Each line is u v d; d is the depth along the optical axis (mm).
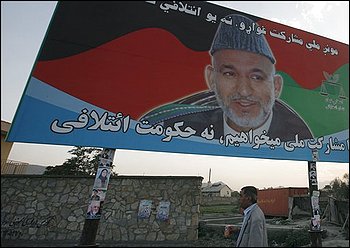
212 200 29500
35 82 5195
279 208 18797
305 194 18297
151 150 5695
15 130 4840
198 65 6652
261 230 3949
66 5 5805
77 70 5543
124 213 9508
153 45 6336
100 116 5492
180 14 6840
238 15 7590
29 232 8680
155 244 8305
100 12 6047
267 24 7934
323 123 7684
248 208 4285
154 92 6051
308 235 8492
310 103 7750
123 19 6203
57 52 5484
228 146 6387
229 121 6586
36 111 5066
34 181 9320
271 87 7328
